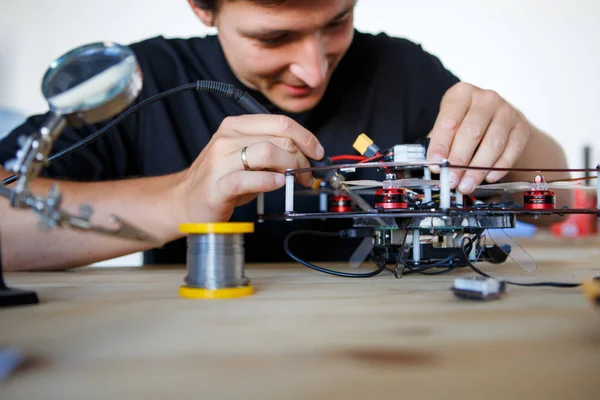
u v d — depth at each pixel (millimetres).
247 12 999
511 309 514
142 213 1066
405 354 356
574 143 3184
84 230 446
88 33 2734
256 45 1078
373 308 525
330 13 1014
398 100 1652
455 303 552
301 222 1575
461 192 832
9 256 1042
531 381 301
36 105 2695
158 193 1100
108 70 489
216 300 584
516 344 381
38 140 459
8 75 2680
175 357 352
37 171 463
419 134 1697
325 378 308
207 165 973
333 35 1151
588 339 396
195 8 1248
